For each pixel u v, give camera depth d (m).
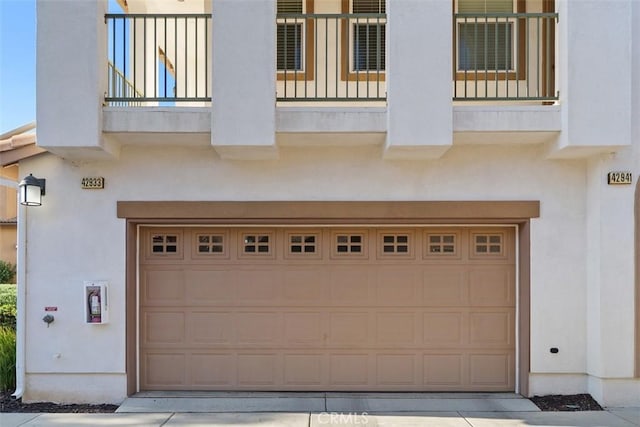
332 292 6.79
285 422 5.67
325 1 7.38
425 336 6.77
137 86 8.48
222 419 5.77
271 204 6.49
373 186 6.51
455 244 6.82
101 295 6.36
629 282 6.19
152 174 6.50
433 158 6.39
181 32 8.54
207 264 6.79
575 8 5.78
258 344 6.77
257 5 5.76
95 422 5.70
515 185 6.52
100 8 5.88
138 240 6.74
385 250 6.83
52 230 6.45
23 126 7.07
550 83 7.06
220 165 6.51
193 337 6.76
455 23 7.19
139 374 6.70
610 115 5.74
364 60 7.36
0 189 17.36
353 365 6.77
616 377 6.14
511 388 6.75
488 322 6.79
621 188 6.23
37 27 5.75
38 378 6.41
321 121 5.80
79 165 6.47
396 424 5.61
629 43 5.76
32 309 6.44
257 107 5.71
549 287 6.50
